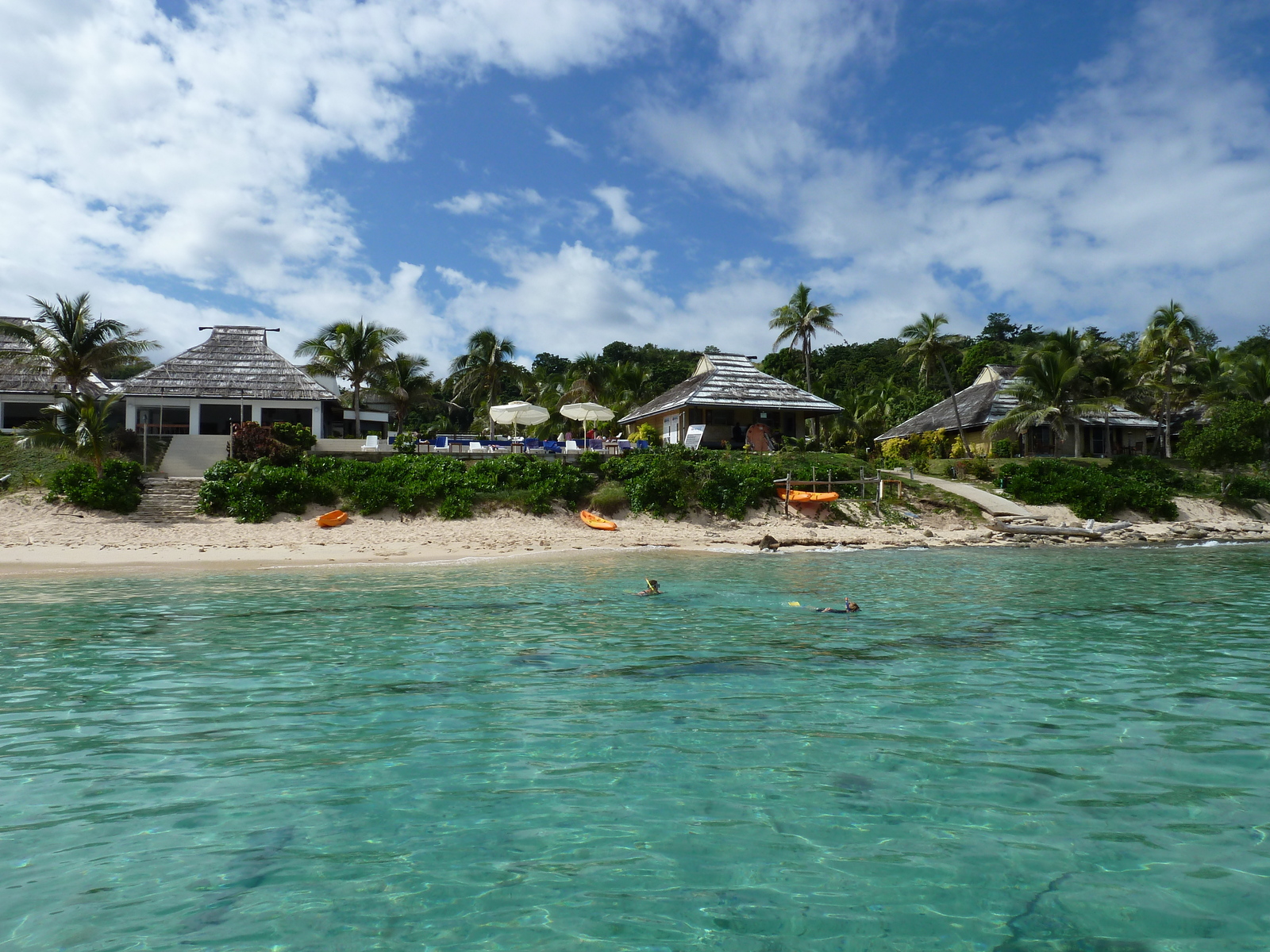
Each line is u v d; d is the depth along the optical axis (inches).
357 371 1633.9
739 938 139.3
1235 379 1895.9
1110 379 1825.8
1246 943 138.3
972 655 370.0
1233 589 623.2
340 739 245.1
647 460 1168.2
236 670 334.6
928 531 1153.4
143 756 230.1
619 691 303.4
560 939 138.9
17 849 172.1
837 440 2188.7
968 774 219.1
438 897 153.6
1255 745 243.1
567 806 196.9
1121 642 405.1
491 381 2193.7
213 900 151.5
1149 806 197.9
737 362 1911.9
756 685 314.0
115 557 758.5
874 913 148.3
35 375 1517.0
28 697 290.0
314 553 815.1
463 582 628.7
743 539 1016.9
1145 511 1354.6
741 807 196.9
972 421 1925.4
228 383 1523.1
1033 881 161.2
